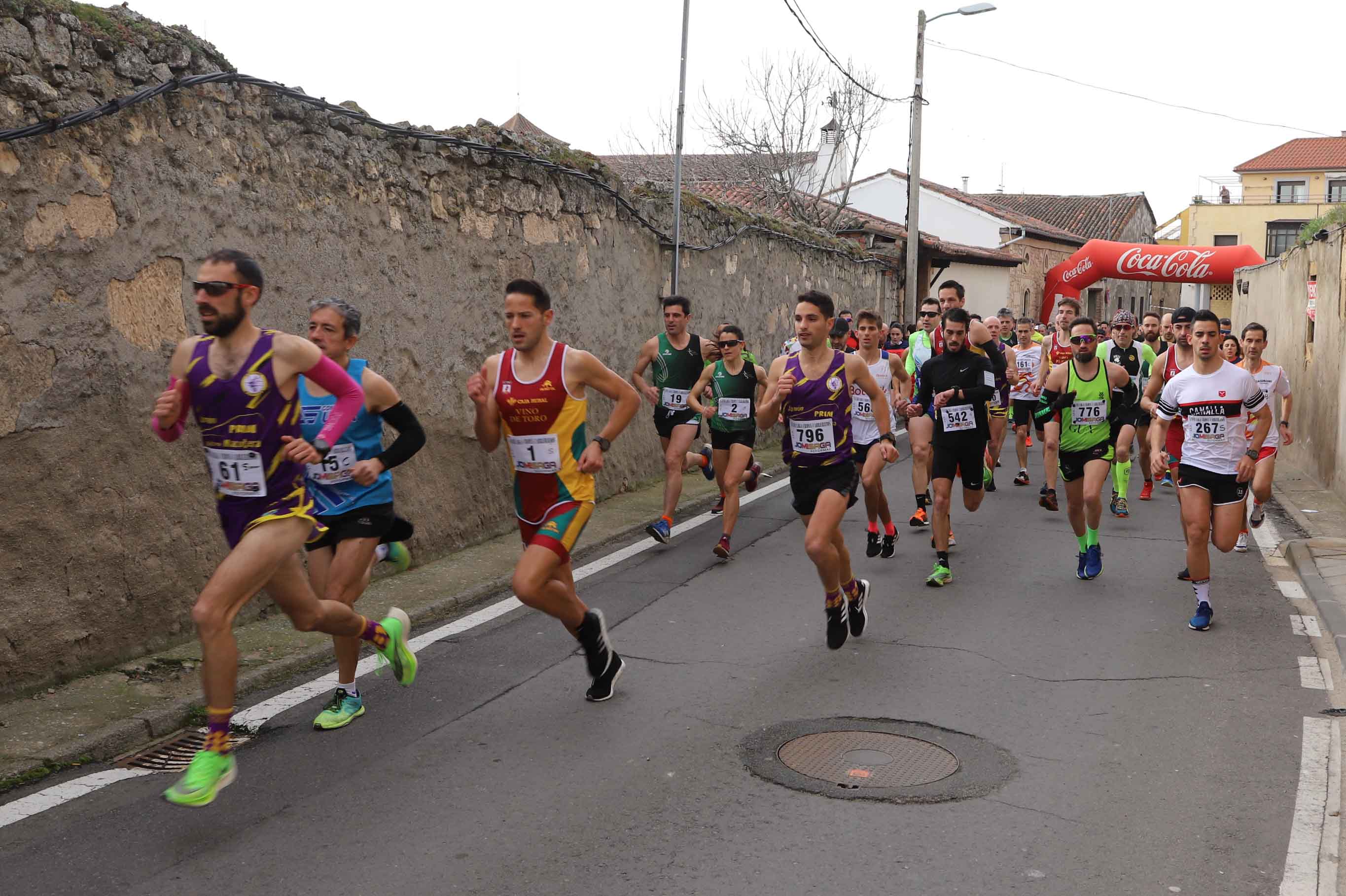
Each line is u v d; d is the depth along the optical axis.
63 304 5.39
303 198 6.96
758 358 15.38
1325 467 12.62
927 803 4.17
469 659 5.99
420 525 8.16
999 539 9.13
